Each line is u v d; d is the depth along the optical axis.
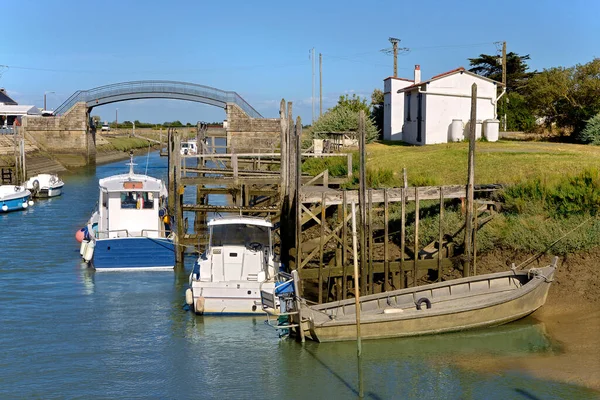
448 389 15.59
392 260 24.00
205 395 15.64
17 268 27.92
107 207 29.50
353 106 62.84
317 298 23.00
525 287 19.41
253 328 20.17
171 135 33.38
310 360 17.56
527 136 49.19
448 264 23.02
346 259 22.16
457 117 44.50
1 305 22.58
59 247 32.47
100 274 26.97
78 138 82.75
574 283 21.12
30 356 18.00
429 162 33.50
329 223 28.84
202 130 58.47
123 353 18.23
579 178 24.28
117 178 29.98
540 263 22.45
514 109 62.44
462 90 44.44
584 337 18.22
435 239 24.52
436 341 18.59
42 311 21.95
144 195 29.66
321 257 22.03
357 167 35.56
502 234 23.61
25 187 52.00
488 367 16.73
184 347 18.64
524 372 16.36
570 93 46.25
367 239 22.98
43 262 29.08
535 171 28.58
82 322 20.81
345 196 22.08
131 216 29.56
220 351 18.31
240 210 28.69
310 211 24.38
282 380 16.39
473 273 22.62
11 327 20.30
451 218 24.94
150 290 24.56
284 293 19.52
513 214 24.53
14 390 15.87
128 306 22.52
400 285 22.55
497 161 31.44
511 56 83.75
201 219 33.84
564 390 15.28
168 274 27.00
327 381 16.27
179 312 21.84
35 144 79.56
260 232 23.77
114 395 15.68
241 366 17.27
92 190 58.88
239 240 23.75
